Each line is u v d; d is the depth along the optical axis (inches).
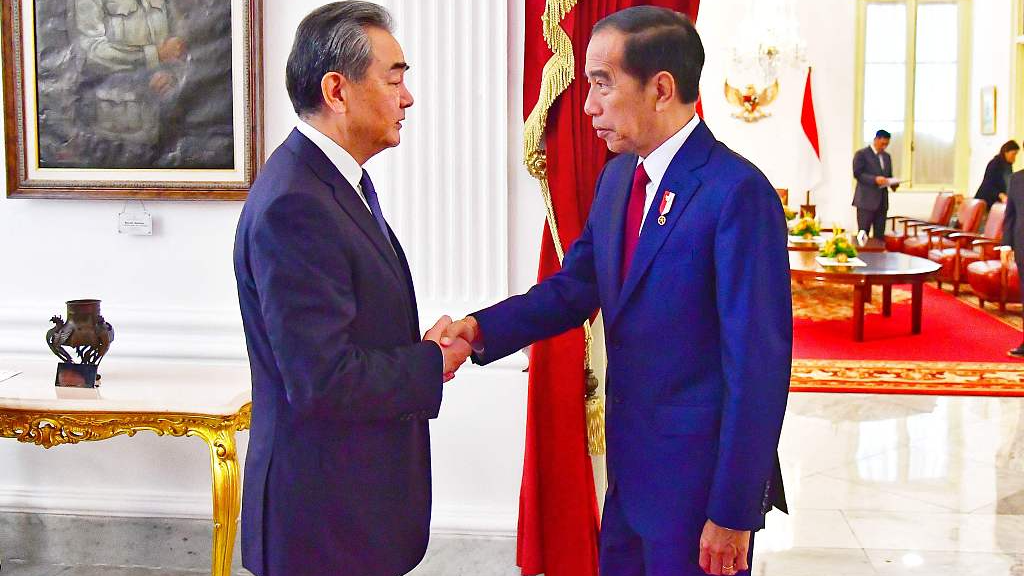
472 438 140.3
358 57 81.5
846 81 505.4
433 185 137.1
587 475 136.4
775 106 502.3
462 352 94.1
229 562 117.5
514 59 135.8
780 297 81.3
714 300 84.5
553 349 134.0
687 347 85.5
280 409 83.2
